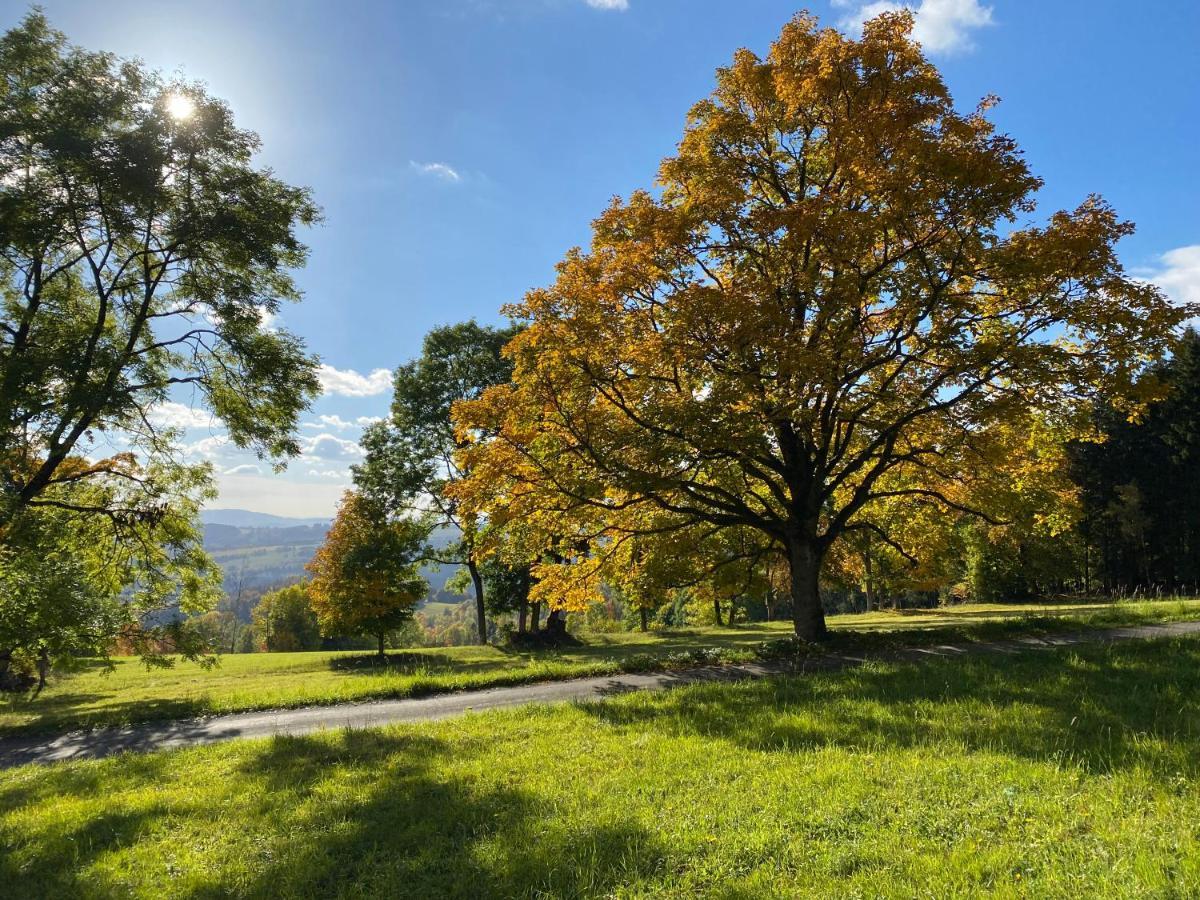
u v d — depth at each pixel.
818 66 14.75
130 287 21.80
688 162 16.16
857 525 18.22
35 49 18.34
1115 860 4.09
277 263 21.95
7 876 5.37
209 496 24.28
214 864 5.35
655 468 14.33
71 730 12.70
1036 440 16.62
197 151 20.34
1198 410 41.56
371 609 29.33
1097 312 12.79
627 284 14.95
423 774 7.36
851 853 4.51
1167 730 6.79
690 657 15.43
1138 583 48.00
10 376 17.12
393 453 37.94
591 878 4.47
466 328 39.38
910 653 14.34
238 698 14.34
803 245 13.97
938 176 12.64
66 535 17.64
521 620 37.97
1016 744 6.64
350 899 4.59
